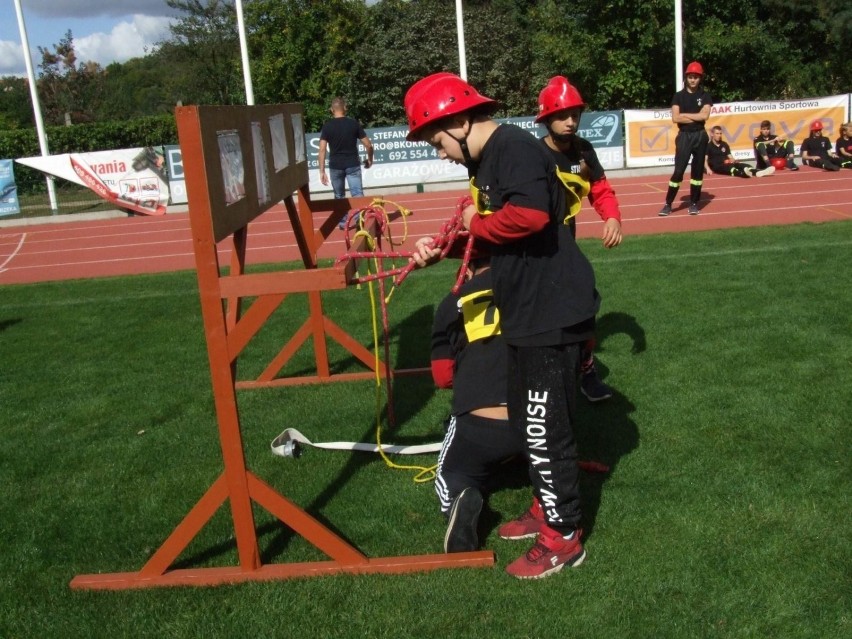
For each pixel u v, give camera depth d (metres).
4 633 3.01
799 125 19.28
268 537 3.61
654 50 24.89
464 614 2.93
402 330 6.74
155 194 18.70
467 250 3.13
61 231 16.97
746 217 11.95
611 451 4.14
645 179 18.39
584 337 3.03
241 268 3.74
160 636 2.94
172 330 7.39
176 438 4.81
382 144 19.41
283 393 5.47
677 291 7.20
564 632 2.79
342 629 2.89
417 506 3.78
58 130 23.05
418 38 27.17
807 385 4.85
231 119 3.40
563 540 3.14
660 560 3.17
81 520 3.87
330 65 27.38
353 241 3.82
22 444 4.86
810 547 3.19
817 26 27.28
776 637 2.71
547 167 2.88
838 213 11.79
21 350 7.05
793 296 6.81
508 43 27.11
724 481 3.75
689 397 4.78
